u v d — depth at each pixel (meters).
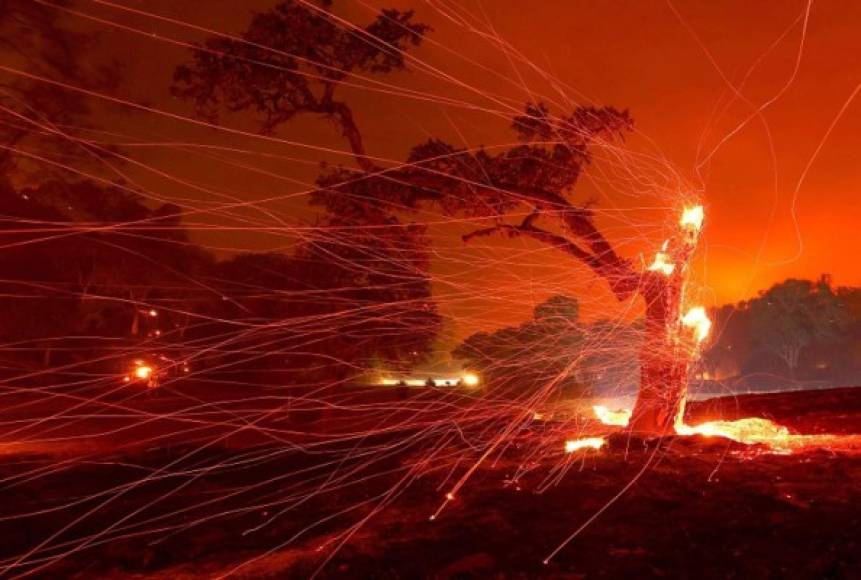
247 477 11.45
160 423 22.58
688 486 8.43
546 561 5.96
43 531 8.21
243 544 7.23
